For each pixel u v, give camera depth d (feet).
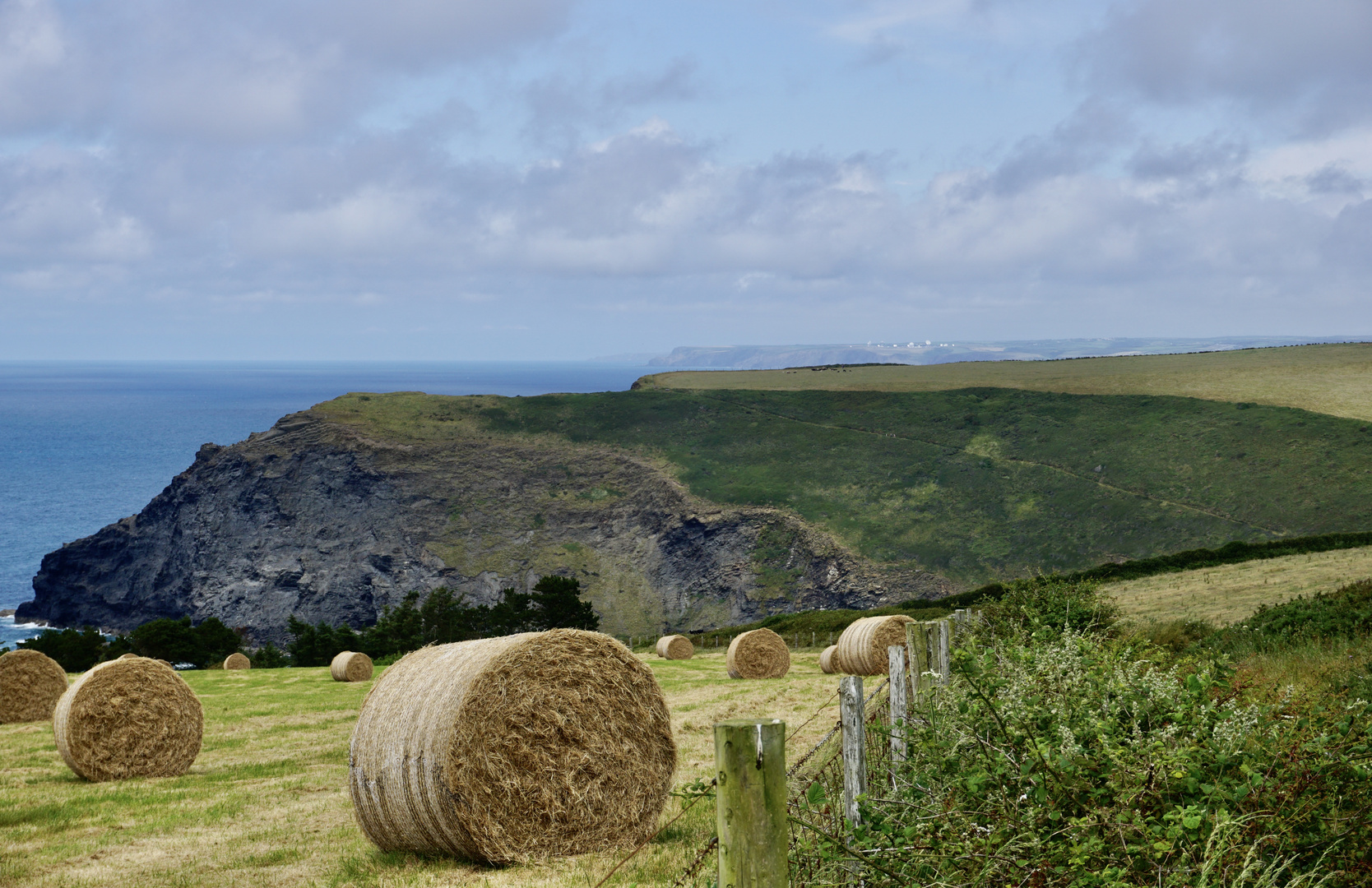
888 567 366.22
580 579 408.67
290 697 88.22
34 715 78.23
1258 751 17.04
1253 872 14.37
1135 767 16.28
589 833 29.37
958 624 30.94
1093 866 14.88
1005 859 14.88
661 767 31.17
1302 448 367.86
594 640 30.25
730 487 435.12
